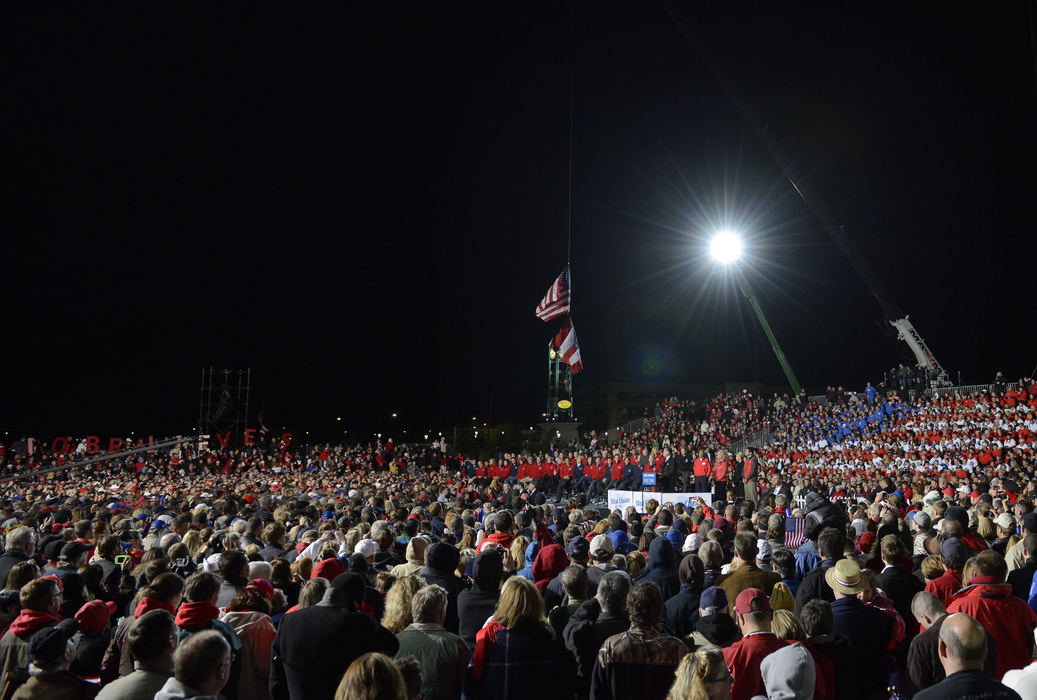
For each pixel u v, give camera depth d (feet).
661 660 16.71
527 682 17.26
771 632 18.04
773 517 33.40
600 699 16.99
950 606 20.51
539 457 139.95
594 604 20.47
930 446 99.19
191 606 18.38
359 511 48.49
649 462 108.37
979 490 64.69
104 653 21.80
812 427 124.98
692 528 43.47
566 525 44.55
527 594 17.87
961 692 13.75
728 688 14.69
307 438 345.10
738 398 153.17
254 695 19.61
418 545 28.71
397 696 12.12
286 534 40.93
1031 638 19.67
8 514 50.98
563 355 103.50
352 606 18.48
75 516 47.55
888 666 20.27
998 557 20.33
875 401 122.01
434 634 18.52
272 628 20.51
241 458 173.37
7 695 18.66
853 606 20.86
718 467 100.48
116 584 28.94
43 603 20.58
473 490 103.60
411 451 181.16
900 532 36.45
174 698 13.47
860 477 81.10
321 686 17.40
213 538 33.71
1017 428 96.17
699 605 22.03
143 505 58.80
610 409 316.81
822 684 17.17
